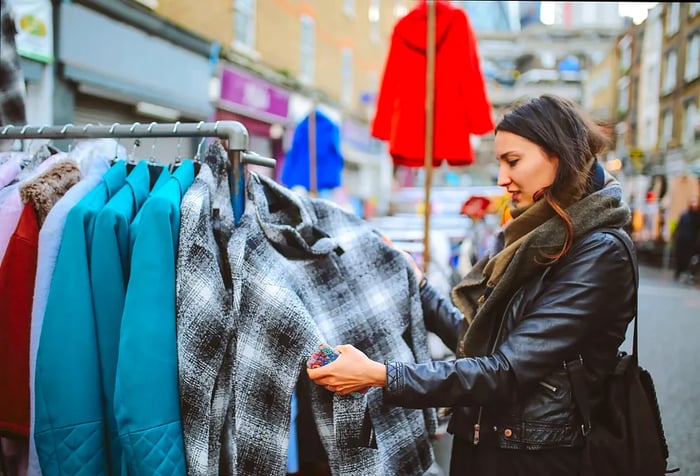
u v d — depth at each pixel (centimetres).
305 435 190
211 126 143
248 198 149
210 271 133
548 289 134
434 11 301
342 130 1817
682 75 2000
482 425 140
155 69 861
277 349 136
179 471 124
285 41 1400
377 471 143
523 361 128
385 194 2106
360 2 1928
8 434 142
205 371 129
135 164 158
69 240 129
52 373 124
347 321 157
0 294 140
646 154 2212
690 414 360
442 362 132
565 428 133
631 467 135
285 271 148
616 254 131
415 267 189
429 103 305
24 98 205
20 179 169
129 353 122
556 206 133
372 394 157
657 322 707
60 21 673
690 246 1194
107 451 132
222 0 1092
